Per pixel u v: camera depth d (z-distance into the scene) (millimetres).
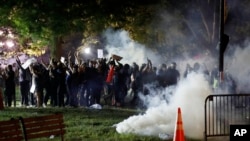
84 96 33750
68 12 42656
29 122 17188
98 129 23922
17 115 28438
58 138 21625
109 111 31125
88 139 21516
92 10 43719
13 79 33500
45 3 41625
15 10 42469
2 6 41438
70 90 33250
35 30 42719
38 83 32781
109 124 25656
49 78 32969
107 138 21781
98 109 32094
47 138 21594
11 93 33500
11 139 16469
